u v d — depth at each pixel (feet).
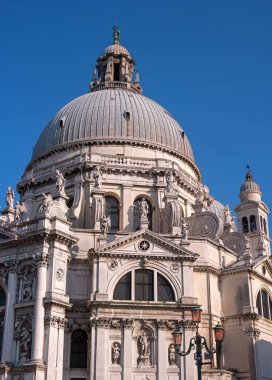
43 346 162.50
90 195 210.79
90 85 282.56
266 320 198.90
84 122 237.04
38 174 234.17
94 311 171.12
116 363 167.32
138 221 214.28
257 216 256.11
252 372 182.60
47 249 174.29
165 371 167.53
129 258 179.63
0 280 181.78
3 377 161.48
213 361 185.47
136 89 283.18
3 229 184.96
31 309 169.27
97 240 187.11
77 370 172.04
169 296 177.78
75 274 184.24
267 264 210.18
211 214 216.74
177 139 244.22
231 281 198.70
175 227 199.72
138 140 230.48
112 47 285.84
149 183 219.61
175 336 112.68
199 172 254.47
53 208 180.55
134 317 171.94
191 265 181.57
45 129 253.24
